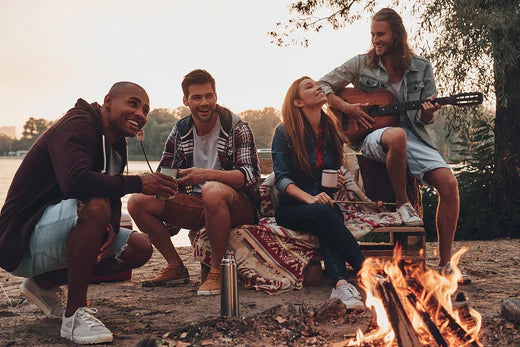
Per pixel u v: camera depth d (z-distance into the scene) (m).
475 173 8.43
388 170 4.59
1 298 4.12
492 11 7.36
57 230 2.98
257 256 4.36
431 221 7.98
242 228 4.37
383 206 4.78
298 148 4.38
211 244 4.24
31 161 3.06
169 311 3.68
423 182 4.67
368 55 5.13
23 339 3.08
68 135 2.98
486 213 7.94
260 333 3.01
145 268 5.53
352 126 5.04
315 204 4.14
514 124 8.01
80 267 3.00
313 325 3.16
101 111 3.20
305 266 4.38
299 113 4.42
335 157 4.54
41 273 3.25
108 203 3.03
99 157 3.13
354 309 3.51
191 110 4.40
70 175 2.89
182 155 4.55
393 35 4.94
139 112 3.21
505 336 2.90
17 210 3.07
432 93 5.02
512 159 8.00
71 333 2.99
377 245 4.77
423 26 7.98
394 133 4.50
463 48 7.71
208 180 4.26
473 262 5.50
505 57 7.48
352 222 4.51
